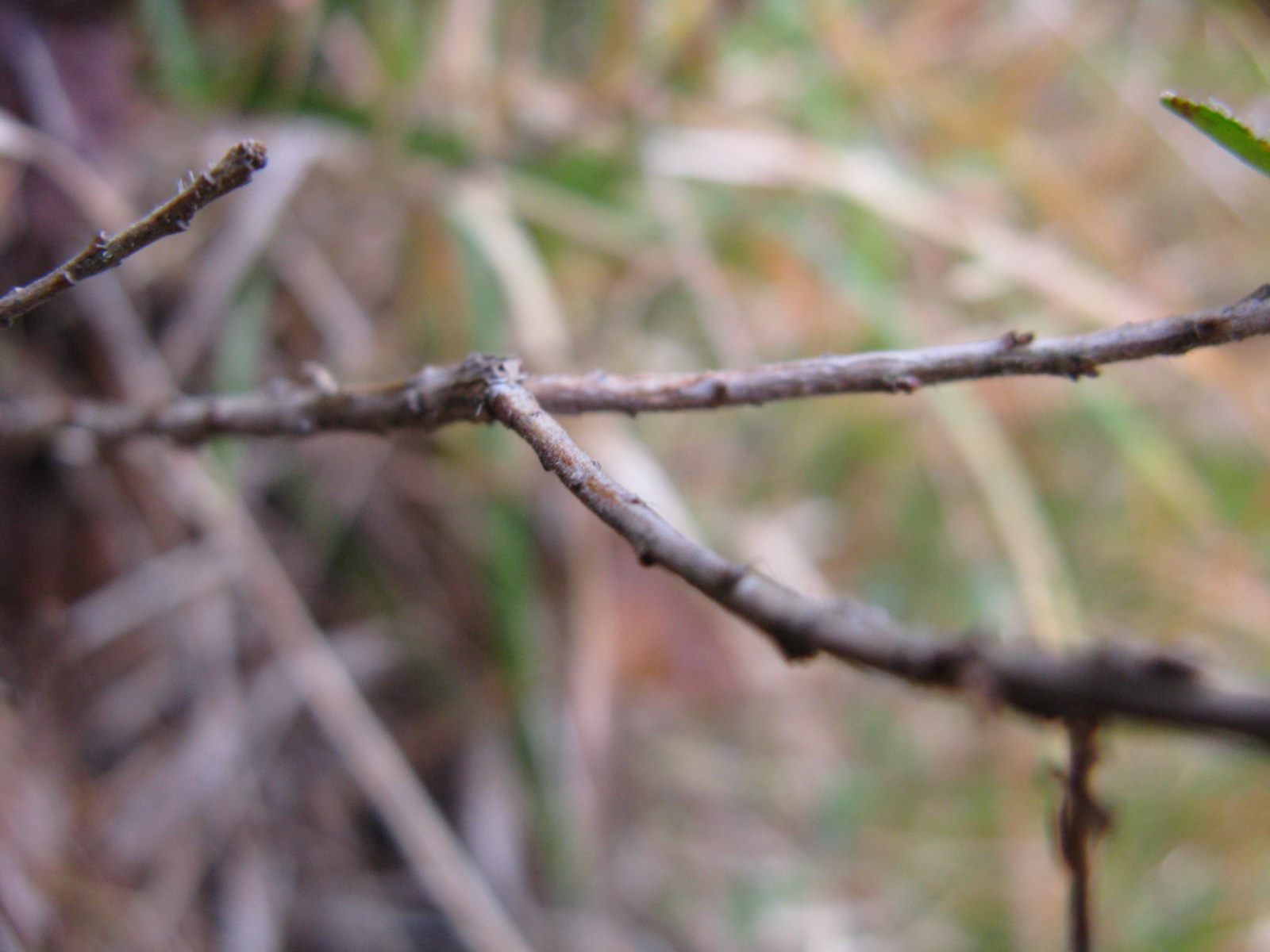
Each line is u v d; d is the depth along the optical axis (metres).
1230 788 0.30
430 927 0.25
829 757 0.31
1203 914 0.29
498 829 0.26
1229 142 0.13
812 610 0.10
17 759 0.21
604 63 0.28
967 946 0.30
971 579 0.32
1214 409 0.35
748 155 0.29
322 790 0.25
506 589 0.26
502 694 0.27
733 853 0.30
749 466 0.33
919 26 0.32
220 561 0.23
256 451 0.26
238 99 0.25
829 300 0.30
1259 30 0.30
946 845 0.31
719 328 0.29
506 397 0.13
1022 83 0.33
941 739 0.33
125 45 0.23
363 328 0.27
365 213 0.28
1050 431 0.34
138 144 0.24
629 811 0.30
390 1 0.26
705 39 0.28
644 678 0.28
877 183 0.29
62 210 0.21
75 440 0.19
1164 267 0.34
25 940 0.19
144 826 0.22
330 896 0.25
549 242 0.28
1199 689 0.09
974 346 0.13
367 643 0.26
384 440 0.27
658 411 0.14
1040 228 0.33
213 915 0.23
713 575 0.11
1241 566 0.32
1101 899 0.30
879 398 0.32
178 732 0.23
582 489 0.11
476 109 0.27
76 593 0.22
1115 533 0.34
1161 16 0.34
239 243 0.24
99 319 0.23
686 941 0.29
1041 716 0.10
